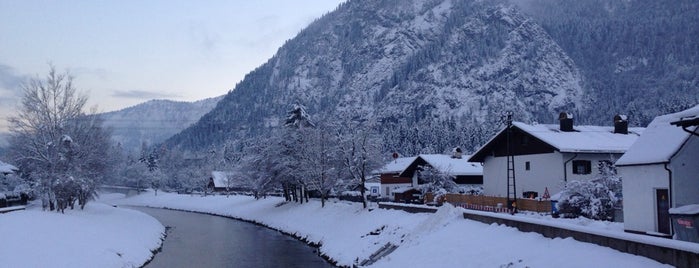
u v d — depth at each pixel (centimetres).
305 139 6619
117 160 8419
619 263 1698
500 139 5488
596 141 4878
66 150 5666
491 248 2448
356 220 4734
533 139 5053
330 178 6162
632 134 5306
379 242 3672
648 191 2691
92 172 6325
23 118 5681
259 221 7169
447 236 2977
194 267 3653
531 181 5056
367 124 5900
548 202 3969
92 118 6384
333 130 6506
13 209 4512
